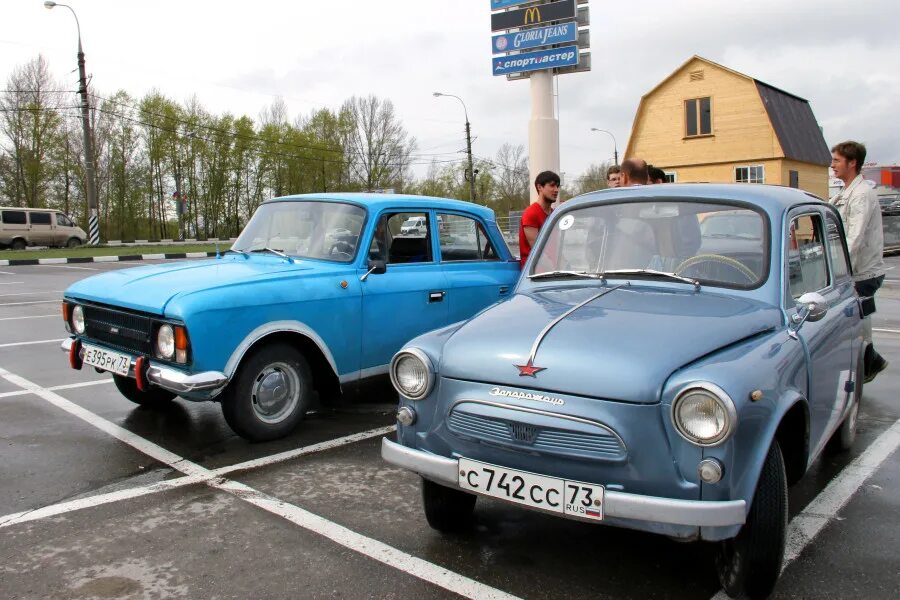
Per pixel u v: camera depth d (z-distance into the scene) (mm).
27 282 17406
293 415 4945
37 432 5109
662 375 2498
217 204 60750
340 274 5125
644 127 30797
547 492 2621
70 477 4215
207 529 3502
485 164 61938
